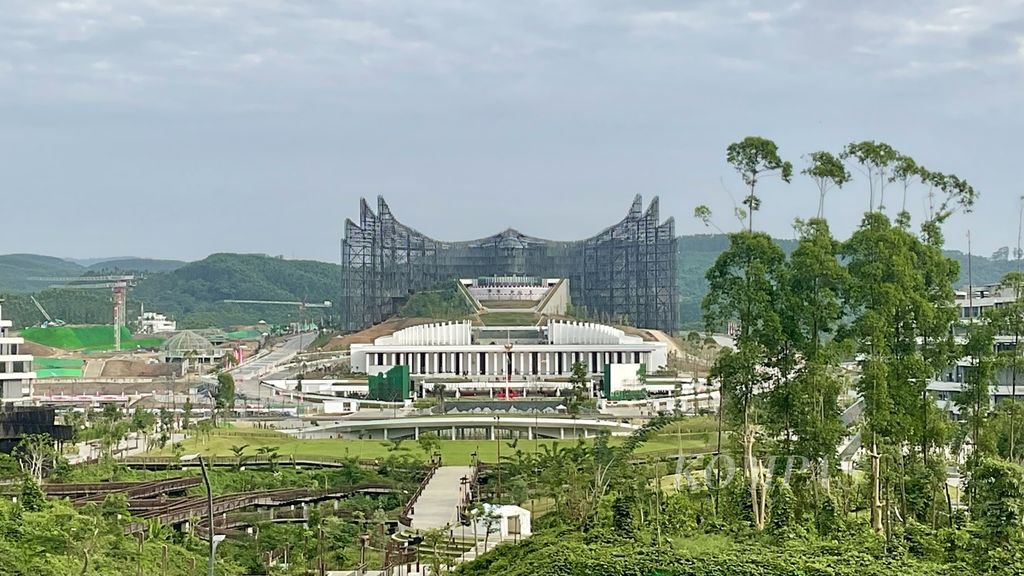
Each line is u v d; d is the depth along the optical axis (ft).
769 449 491.31
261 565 520.42
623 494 511.81
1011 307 507.30
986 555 368.89
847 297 478.18
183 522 613.11
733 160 497.46
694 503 513.45
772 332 468.75
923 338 515.50
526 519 574.15
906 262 478.59
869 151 513.04
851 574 354.33
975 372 501.56
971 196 531.50
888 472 458.91
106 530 486.79
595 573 367.45
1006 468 384.88
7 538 425.28
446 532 579.89
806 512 456.04
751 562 366.22
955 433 516.32
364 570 515.09
